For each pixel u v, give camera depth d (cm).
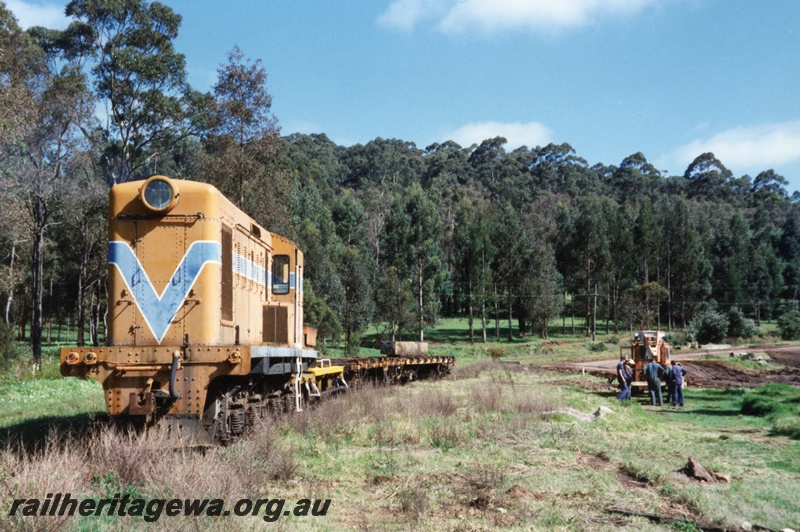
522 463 1029
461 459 1040
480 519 726
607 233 8994
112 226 1083
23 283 5356
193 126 4525
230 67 3506
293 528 659
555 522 725
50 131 3600
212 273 1078
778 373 4122
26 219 3834
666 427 1606
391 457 1023
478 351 6469
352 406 1504
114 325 1066
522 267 8356
